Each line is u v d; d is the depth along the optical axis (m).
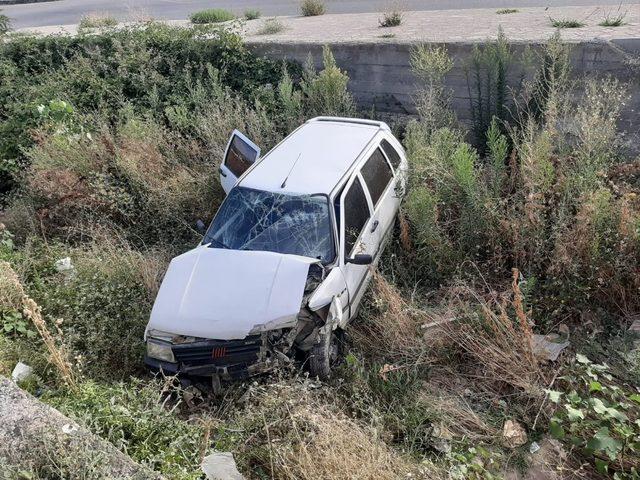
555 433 4.37
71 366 5.16
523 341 5.00
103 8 20.17
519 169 6.80
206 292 5.24
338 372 5.35
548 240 6.00
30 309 5.76
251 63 11.16
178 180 8.23
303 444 4.24
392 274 6.45
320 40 10.65
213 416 5.02
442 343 5.45
